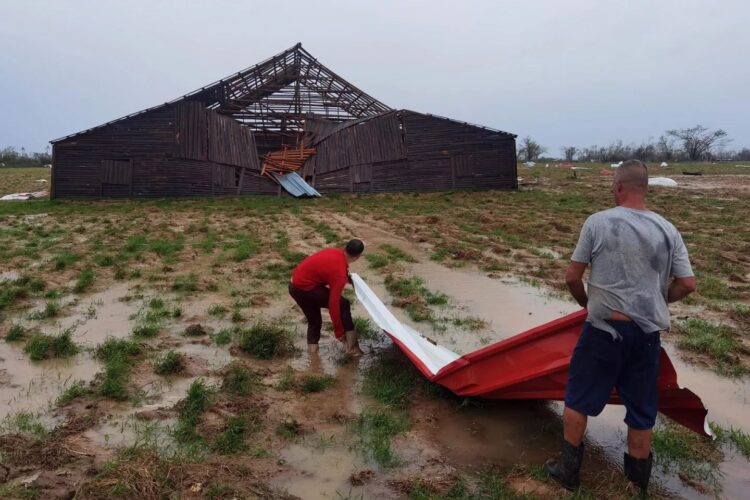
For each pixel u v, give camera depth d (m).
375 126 30.36
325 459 4.19
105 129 27.27
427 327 7.53
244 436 4.48
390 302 8.86
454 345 6.86
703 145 77.06
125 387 5.38
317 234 15.99
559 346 4.29
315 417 4.87
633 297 3.44
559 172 44.53
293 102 33.56
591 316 3.57
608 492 3.76
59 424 4.60
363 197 28.73
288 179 30.42
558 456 4.26
